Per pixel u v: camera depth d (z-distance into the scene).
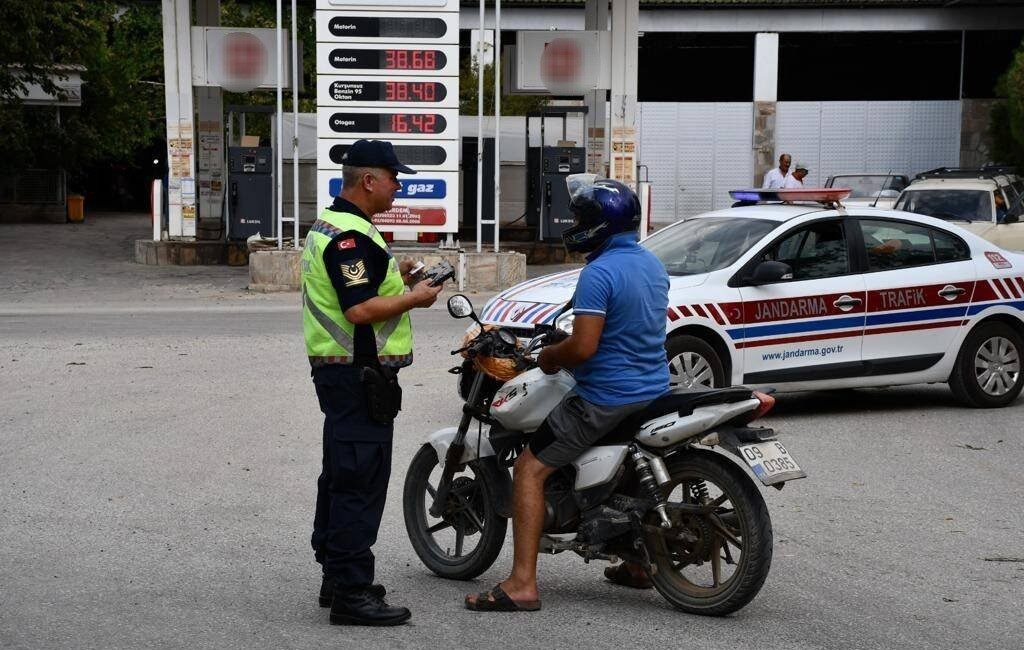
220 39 22.61
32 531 6.36
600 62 23.12
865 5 35.62
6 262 23.22
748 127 37.41
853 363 9.66
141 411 9.46
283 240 21.50
